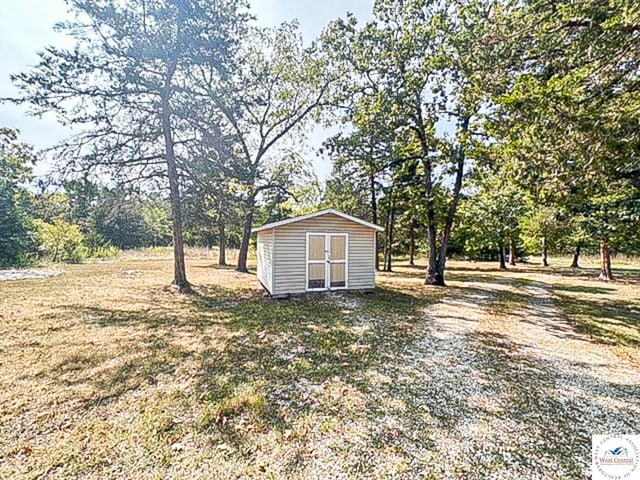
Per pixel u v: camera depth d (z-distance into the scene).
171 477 2.38
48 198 10.43
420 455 2.68
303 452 2.69
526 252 27.73
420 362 4.74
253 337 5.82
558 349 5.41
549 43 5.38
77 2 8.45
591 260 28.75
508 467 2.55
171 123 10.26
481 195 21.83
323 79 14.84
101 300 8.91
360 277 11.05
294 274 10.00
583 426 3.15
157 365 4.50
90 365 4.47
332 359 4.81
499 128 6.56
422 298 10.03
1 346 5.17
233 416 3.22
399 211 20.30
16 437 2.83
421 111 12.62
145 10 9.16
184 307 8.29
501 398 3.69
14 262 17.61
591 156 4.74
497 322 7.22
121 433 2.91
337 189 17.06
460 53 8.92
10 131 17.92
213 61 9.82
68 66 8.65
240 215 11.92
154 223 32.44
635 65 4.56
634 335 6.27
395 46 12.04
